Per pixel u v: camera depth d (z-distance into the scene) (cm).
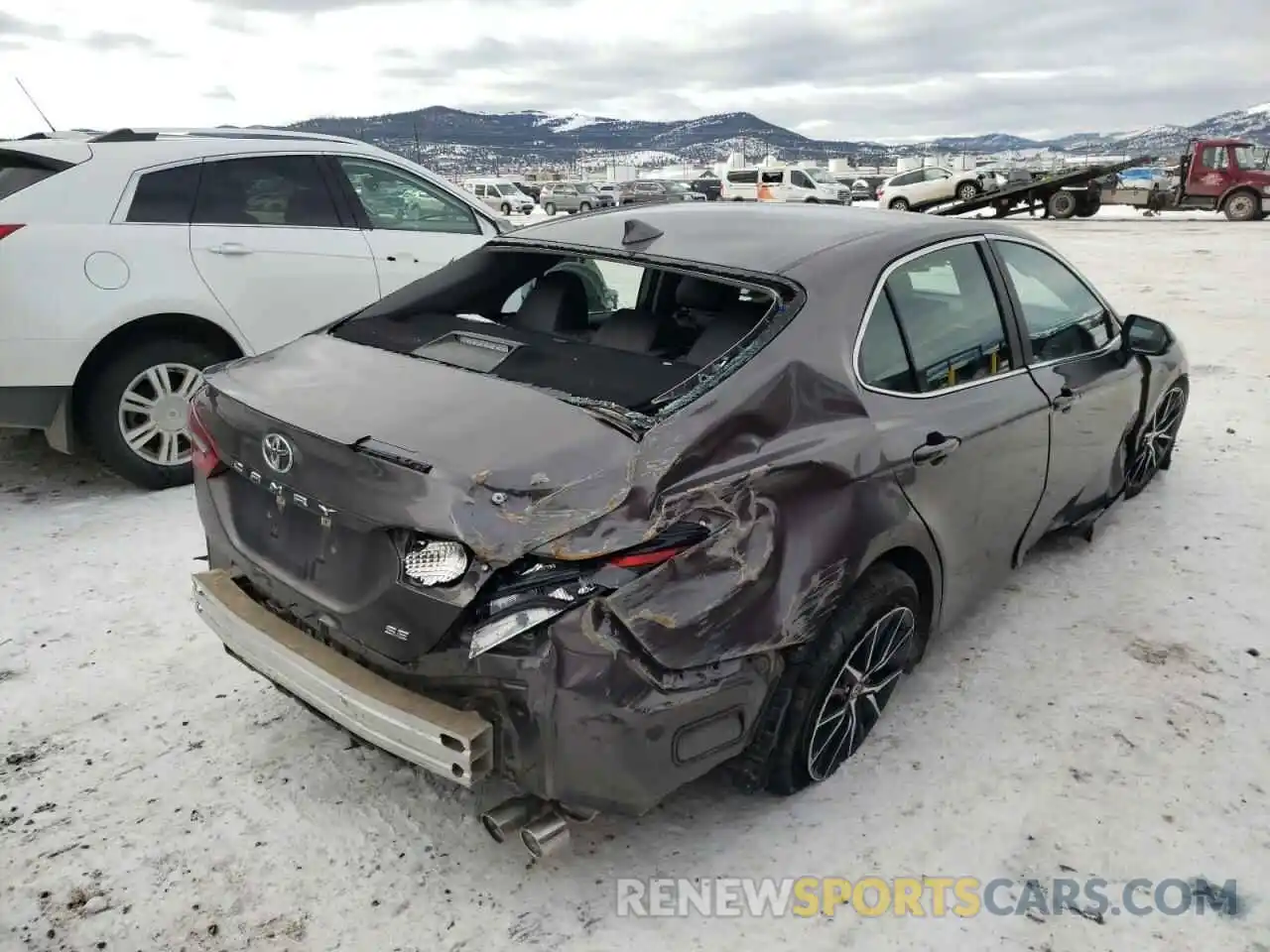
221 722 311
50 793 276
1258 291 1180
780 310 262
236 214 512
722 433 230
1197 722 314
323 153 552
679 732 216
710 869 252
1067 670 343
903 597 276
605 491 208
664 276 292
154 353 485
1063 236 2011
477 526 200
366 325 309
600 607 204
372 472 213
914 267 304
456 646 207
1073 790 282
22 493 498
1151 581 409
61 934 229
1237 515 477
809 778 272
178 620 373
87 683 330
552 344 281
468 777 206
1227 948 230
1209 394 695
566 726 204
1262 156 2506
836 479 249
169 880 246
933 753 297
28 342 441
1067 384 362
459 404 237
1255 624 375
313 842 259
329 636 234
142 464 493
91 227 464
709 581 218
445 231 604
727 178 3897
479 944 228
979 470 307
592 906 240
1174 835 265
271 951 225
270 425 238
